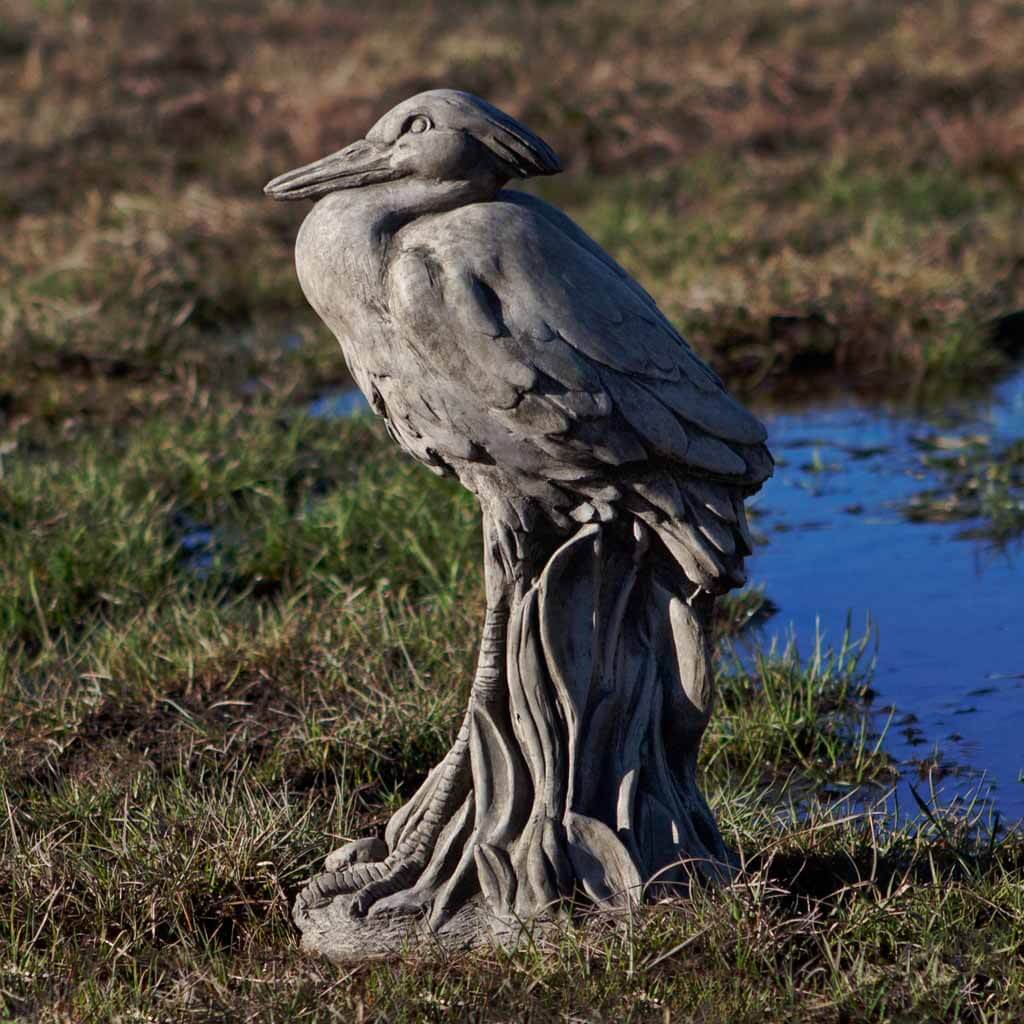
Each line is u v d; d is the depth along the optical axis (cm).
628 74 3553
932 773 1097
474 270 752
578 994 766
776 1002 762
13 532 1525
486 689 823
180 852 952
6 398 2064
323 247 780
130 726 1184
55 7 4456
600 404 752
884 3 4269
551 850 808
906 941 820
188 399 1969
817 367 2228
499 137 775
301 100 3409
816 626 1245
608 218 2786
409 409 784
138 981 831
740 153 3219
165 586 1460
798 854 933
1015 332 2327
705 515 788
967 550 1538
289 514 1670
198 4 4512
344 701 1195
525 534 797
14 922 913
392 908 838
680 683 831
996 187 2912
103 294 2383
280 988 803
